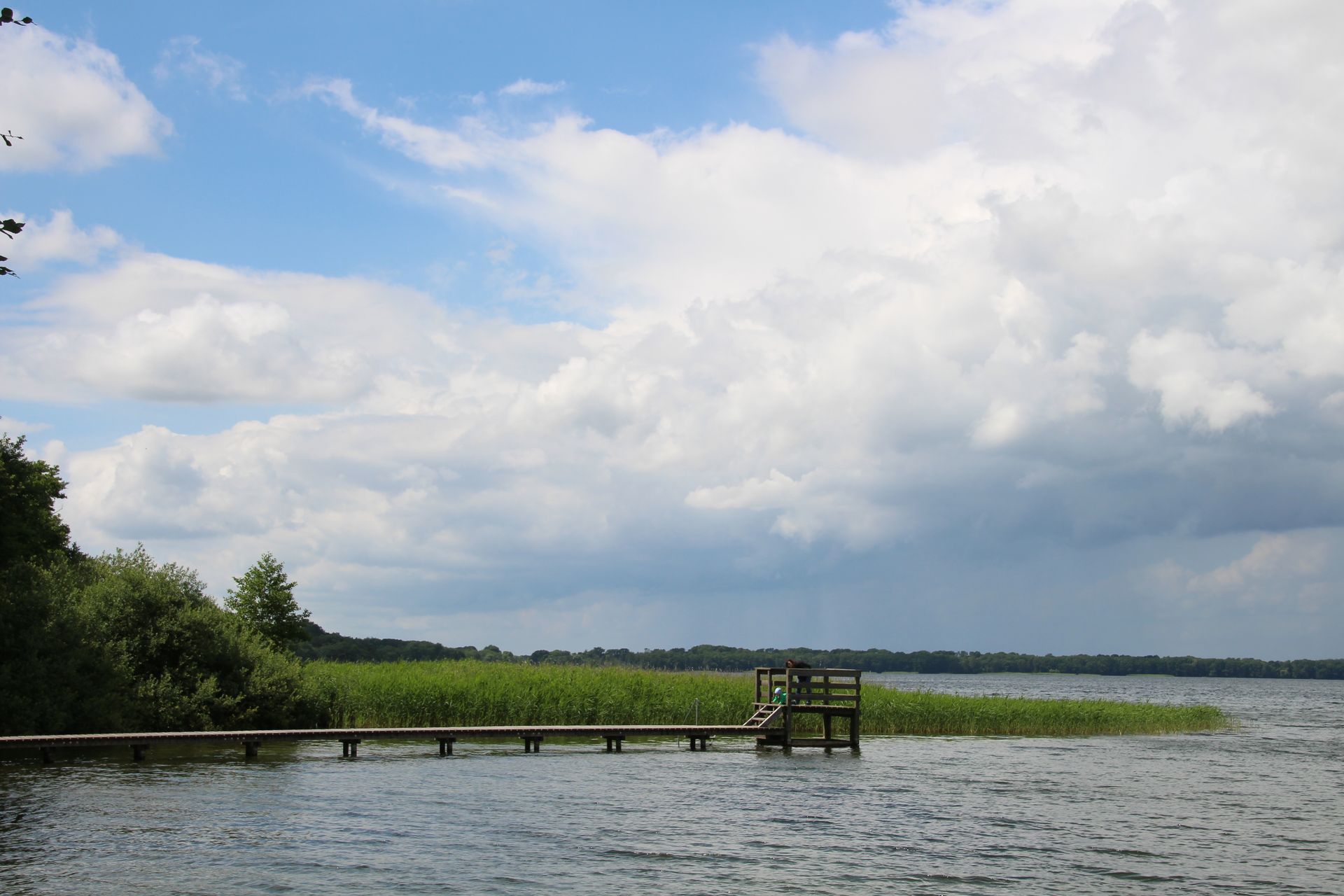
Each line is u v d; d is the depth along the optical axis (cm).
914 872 2177
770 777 3562
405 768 3631
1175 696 16362
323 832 2412
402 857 2188
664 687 5288
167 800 2798
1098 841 2550
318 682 4788
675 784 3344
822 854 2322
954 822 2747
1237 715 9369
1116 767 4112
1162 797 3297
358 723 4672
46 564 4691
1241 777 3888
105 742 3450
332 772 3466
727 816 2761
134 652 4284
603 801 2970
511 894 1920
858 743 4491
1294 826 2808
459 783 3256
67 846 2205
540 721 4838
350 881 1973
